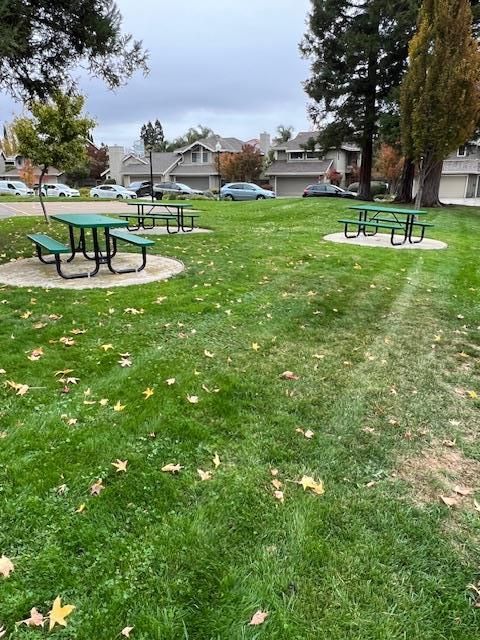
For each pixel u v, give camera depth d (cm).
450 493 229
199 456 247
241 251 859
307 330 449
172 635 152
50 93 948
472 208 2031
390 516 210
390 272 722
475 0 1762
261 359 375
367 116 2209
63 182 5262
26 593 164
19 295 523
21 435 255
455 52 1252
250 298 545
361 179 2430
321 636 154
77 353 369
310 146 2514
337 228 1280
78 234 1062
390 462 252
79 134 1162
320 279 654
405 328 467
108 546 186
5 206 2044
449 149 1363
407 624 160
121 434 262
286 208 1856
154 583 171
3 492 212
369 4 2055
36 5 735
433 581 178
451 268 777
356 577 178
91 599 163
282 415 292
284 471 239
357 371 362
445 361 390
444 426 290
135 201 2273
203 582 172
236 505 212
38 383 316
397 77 2112
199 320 460
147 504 210
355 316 499
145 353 375
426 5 1295
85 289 558
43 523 196
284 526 201
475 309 546
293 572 178
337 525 204
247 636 153
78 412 282
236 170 3947
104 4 792
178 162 4459
